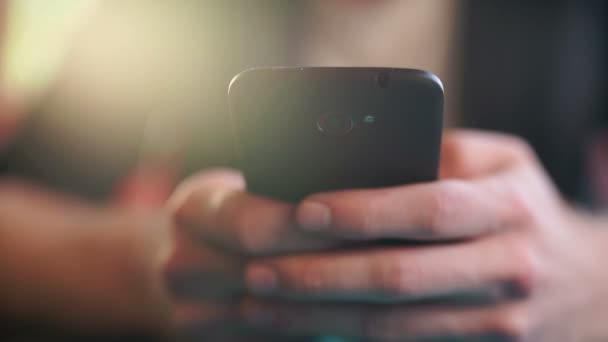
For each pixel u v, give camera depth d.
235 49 0.58
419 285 0.32
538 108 0.74
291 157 0.31
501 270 0.33
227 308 0.36
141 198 0.64
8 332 0.48
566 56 0.74
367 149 0.31
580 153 0.75
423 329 0.34
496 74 0.73
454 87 0.74
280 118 0.30
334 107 0.30
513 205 0.34
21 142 0.65
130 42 0.63
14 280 0.48
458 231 0.32
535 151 0.75
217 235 0.34
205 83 0.59
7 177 0.64
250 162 0.31
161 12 0.61
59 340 0.48
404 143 0.31
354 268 0.32
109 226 0.51
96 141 0.64
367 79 0.29
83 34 0.65
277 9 0.60
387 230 0.31
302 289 0.33
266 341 0.36
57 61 0.69
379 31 0.68
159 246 0.47
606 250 0.40
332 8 0.66
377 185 0.32
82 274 0.48
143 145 0.64
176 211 0.35
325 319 0.34
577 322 0.37
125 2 0.63
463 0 0.72
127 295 0.47
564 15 0.73
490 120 0.74
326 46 0.65
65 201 0.60
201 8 0.59
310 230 0.31
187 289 0.36
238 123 0.30
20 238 0.50
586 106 0.75
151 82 0.62
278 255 0.33
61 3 0.69
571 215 0.50
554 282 0.35
